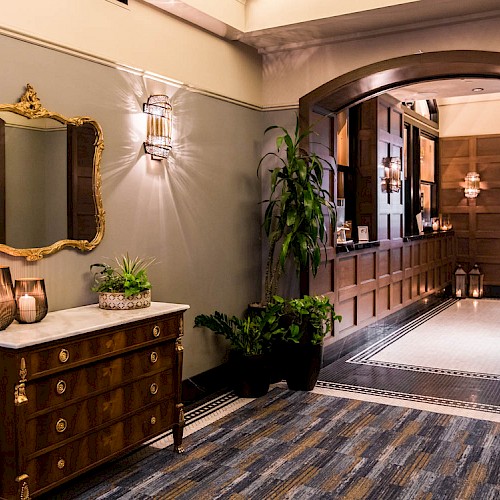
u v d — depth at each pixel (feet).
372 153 22.81
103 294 10.98
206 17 13.96
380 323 22.62
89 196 11.42
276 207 17.11
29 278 10.19
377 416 13.29
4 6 9.84
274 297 15.39
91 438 9.48
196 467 10.66
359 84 16.30
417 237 26.58
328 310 15.47
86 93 11.46
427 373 16.93
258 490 9.75
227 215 15.88
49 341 8.58
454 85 21.43
